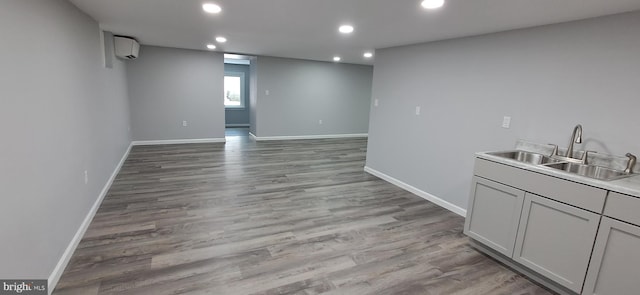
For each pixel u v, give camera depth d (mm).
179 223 2957
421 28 3008
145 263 2277
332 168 5273
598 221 1868
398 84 4301
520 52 2773
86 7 2699
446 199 3645
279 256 2469
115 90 4465
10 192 1518
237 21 3146
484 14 2381
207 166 5047
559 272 2094
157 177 4336
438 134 3699
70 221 2338
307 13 2670
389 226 3107
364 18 2738
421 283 2205
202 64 6590
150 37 4574
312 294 2029
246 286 2080
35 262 1758
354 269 2336
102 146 3506
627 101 2154
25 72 1703
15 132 1582
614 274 1829
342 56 6375
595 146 2338
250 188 4059
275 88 7586
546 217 2137
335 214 3352
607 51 2230
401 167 4344
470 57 3236
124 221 2939
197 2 2475
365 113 8766
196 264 2303
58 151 2139
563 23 2459
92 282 2033
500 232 2455
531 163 2467
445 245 2766
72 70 2502
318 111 8188
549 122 2609
